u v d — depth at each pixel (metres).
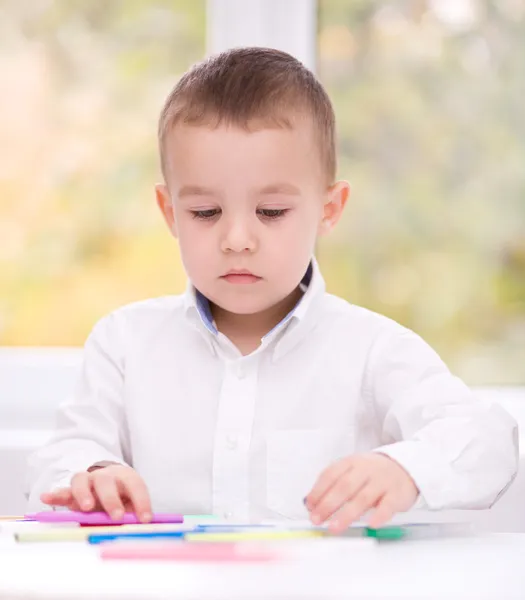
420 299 1.67
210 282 1.04
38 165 1.67
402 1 1.66
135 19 1.66
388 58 1.66
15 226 1.67
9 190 1.67
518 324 1.67
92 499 0.84
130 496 0.85
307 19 1.61
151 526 0.78
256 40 1.61
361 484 0.82
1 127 1.66
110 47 1.66
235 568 0.61
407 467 0.87
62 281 1.67
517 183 1.67
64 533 0.74
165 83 1.66
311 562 0.64
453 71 1.66
